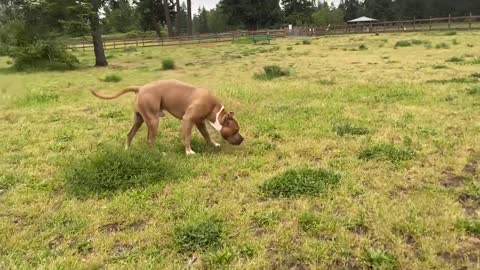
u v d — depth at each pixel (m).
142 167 5.34
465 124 7.27
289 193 4.78
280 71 15.07
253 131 7.44
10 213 4.64
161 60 26.00
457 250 3.59
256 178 5.30
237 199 4.73
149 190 4.96
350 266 3.47
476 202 4.45
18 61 23.12
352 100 9.68
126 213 4.47
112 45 43.12
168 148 6.65
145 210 4.55
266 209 4.45
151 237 4.00
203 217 4.28
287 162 5.88
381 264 3.39
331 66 17.42
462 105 8.61
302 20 69.19
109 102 11.14
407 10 62.28
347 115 8.24
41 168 6.05
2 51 23.86
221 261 3.56
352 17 80.81
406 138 6.55
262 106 9.43
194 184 5.15
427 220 4.02
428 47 23.55
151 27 68.44
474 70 13.88
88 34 24.05
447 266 3.34
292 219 4.21
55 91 13.55
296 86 11.83
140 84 15.23
